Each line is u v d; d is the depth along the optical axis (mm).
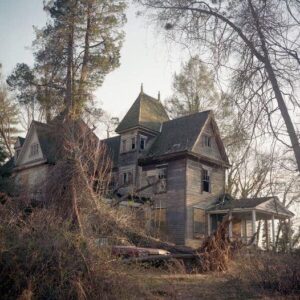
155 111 33812
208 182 29734
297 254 12023
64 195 13453
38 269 8086
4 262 7977
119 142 34750
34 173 30906
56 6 28594
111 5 28922
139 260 12211
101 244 9641
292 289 10570
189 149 27922
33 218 9359
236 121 11680
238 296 10180
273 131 11352
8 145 44938
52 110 28750
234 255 14695
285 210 27125
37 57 28531
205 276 12945
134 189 24625
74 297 7961
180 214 27500
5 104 46188
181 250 16750
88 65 28891
